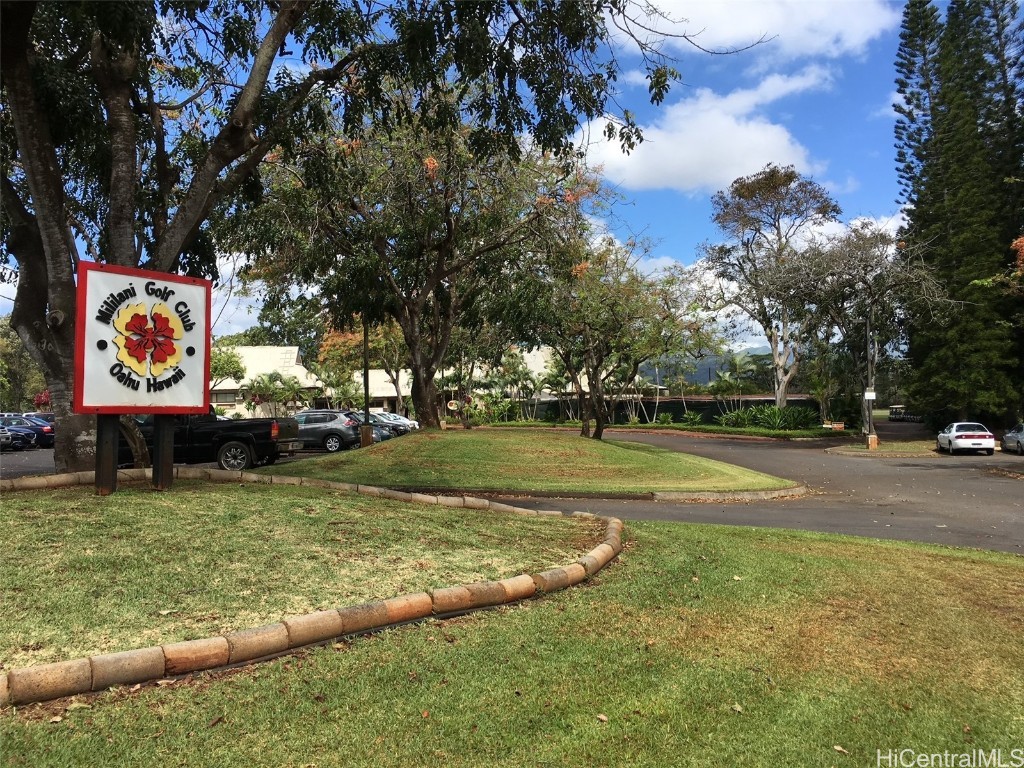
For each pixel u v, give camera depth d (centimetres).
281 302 1839
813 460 2562
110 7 676
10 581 445
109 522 580
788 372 4706
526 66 905
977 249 3416
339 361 4369
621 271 2420
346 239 1625
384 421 3291
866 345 3581
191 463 1655
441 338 2081
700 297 2834
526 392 5706
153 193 1045
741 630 497
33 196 780
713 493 1409
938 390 3491
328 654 407
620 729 345
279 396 4944
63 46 926
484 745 323
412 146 1506
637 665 423
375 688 371
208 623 415
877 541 889
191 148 1085
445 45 877
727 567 671
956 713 386
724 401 5519
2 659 353
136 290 702
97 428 690
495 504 916
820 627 513
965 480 1859
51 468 1977
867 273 3219
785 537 883
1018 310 3438
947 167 3544
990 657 471
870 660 455
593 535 749
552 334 2477
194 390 742
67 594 435
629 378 2866
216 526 599
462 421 3897
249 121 816
